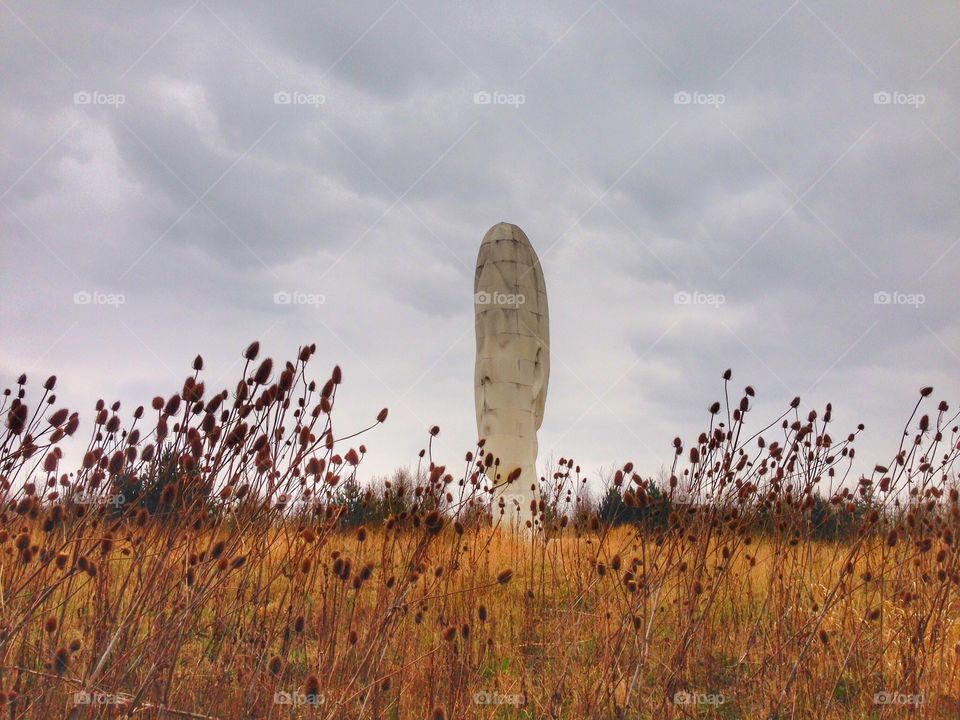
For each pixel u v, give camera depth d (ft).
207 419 12.00
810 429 18.57
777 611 17.62
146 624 13.69
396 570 16.78
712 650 17.72
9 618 11.37
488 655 18.01
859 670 16.63
